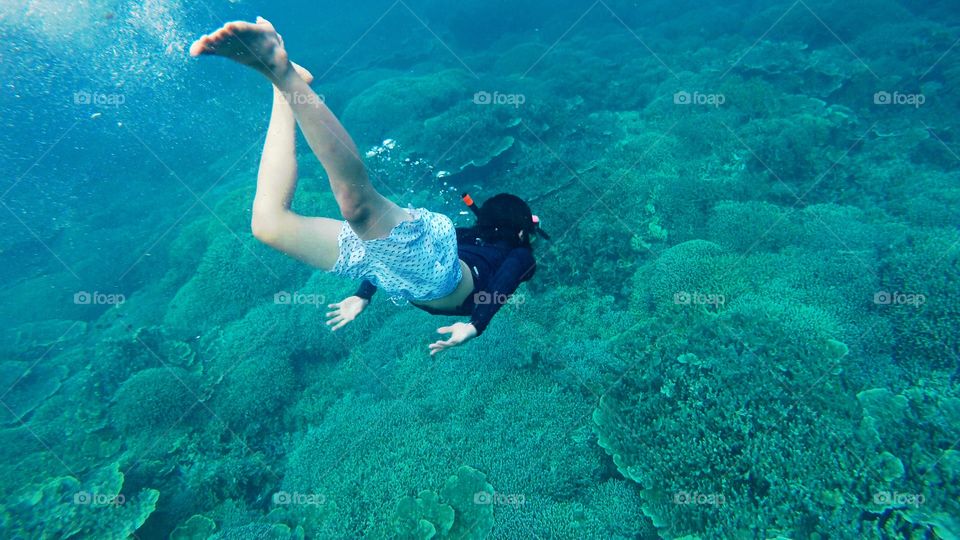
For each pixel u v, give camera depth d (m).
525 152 12.34
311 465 6.48
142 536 5.94
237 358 8.50
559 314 7.69
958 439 4.65
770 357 5.70
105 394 8.38
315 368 8.51
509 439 5.93
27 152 21.70
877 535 4.14
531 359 6.85
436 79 16.92
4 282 15.22
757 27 20.70
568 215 9.05
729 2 29.19
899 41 15.09
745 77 14.16
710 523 4.64
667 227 8.80
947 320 5.98
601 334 7.23
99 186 20.36
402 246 2.04
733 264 7.29
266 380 7.91
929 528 4.07
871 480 4.46
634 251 8.46
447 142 12.88
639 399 5.75
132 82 22.72
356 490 5.80
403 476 5.73
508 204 2.49
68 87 21.72
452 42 33.12
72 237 17.09
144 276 13.99
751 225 8.11
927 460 4.52
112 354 8.89
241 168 19.12
